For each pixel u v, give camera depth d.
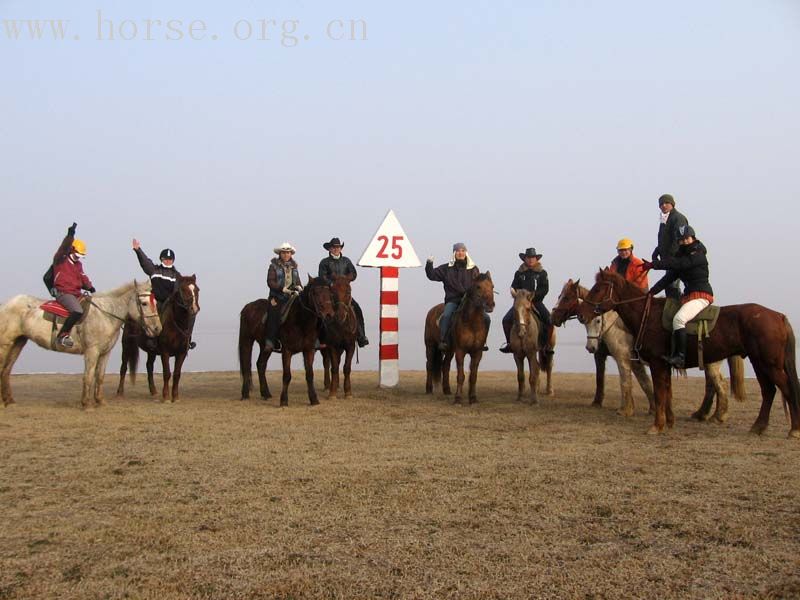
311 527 5.38
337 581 4.38
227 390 15.21
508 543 5.02
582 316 10.02
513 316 12.64
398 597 4.17
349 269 13.78
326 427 9.91
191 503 6.02
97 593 4.21
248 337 13.45
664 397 9.50
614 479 6.79
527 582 4.36
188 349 13.09
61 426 9.88
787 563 4.62
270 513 5.73
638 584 4.32
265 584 4.34
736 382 10.23
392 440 8.89
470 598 4.16
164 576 4.45
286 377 12.23
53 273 11.78
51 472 7.13
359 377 18.58
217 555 4.80
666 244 10.70
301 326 12.16
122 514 5.72
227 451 8.17
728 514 5.65
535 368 12.45
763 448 8.29
